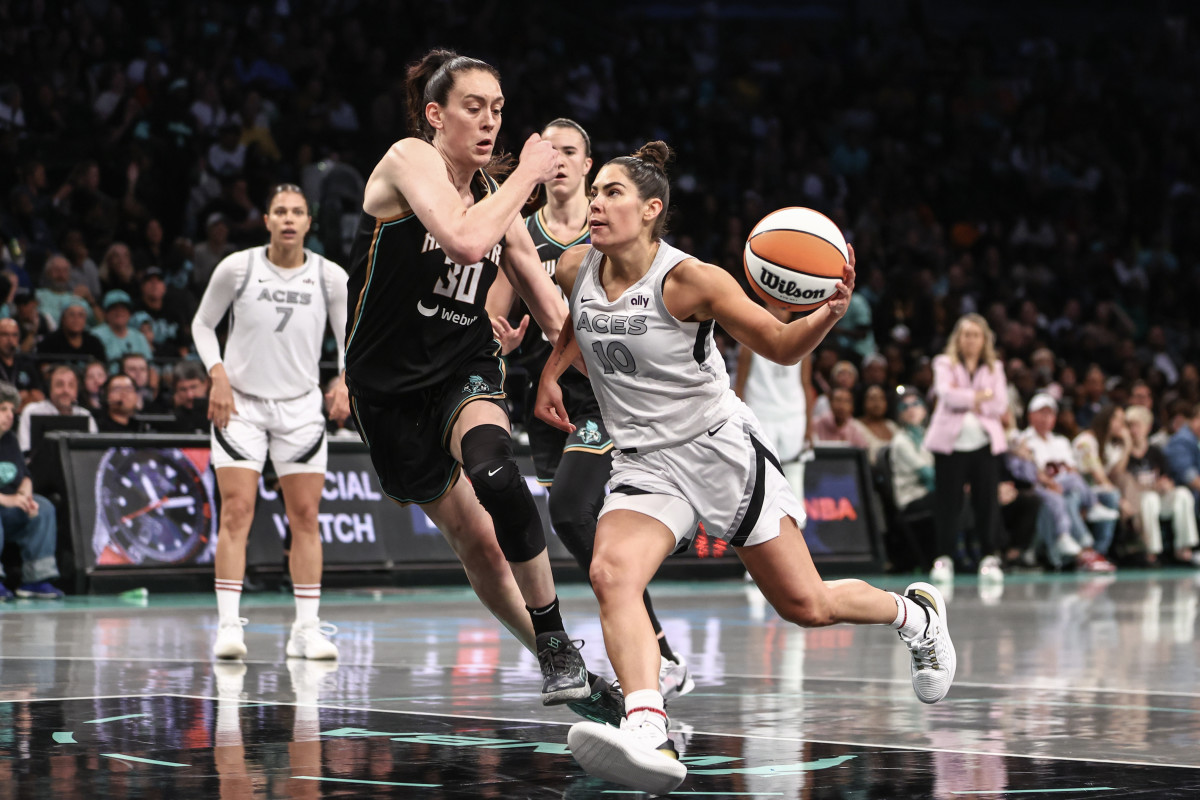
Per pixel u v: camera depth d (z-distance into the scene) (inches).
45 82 690.8
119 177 663.8
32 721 185.3
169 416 471.8
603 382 168.7
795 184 902.4
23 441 445.7
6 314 493.7
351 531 476.7
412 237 175.5
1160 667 258.4
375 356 180.7
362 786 143.3
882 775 152.9
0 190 629.6
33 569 423.5
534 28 927.7
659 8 1101.1
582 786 144.7
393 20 870.4
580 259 175.9
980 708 206.1
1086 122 1064.8
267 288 279.3
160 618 354.9
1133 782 148.7
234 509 271.7
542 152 173.2
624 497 163.9
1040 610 389.1
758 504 165.0
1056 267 927.7
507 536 171.0
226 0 834.2
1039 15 1186.0
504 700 208.8
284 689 220.5
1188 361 900.6
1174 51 1163.9
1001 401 537.0
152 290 555.8
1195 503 652.1
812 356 620.1
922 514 566.6
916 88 1044.5
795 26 1125.1
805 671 251.6
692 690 225.3
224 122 724.0
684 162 901.2
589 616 362.6
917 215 918.4
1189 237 1014.4
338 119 780.0
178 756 159.6
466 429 175.2
